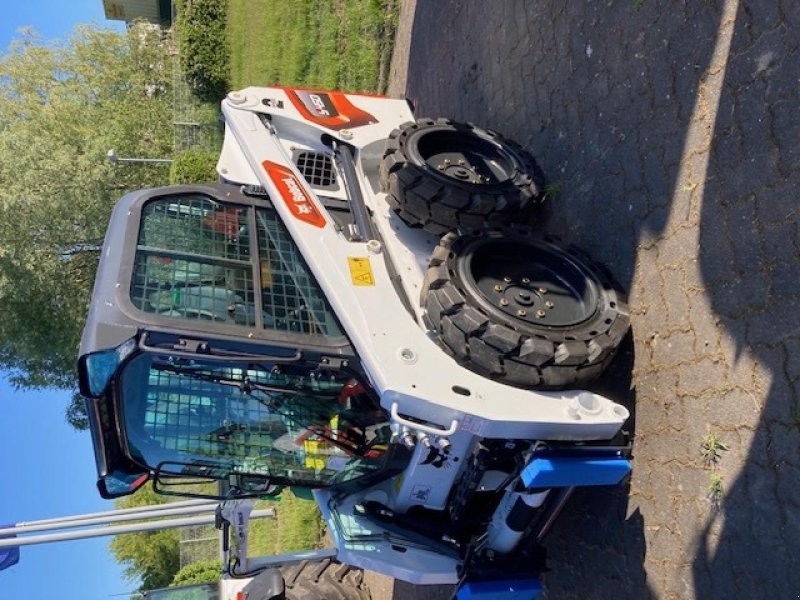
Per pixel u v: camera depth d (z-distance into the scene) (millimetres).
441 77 5344
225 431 2633
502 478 2854
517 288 2932
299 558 4309
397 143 3459
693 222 2859
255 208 3182
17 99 12430
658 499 2859
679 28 3080
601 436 2701
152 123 12367
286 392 2598
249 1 10664
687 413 2770
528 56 4195
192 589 4805
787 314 2447
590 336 2730
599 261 3293
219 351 2457
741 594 2500
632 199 3191
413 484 2916
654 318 2979
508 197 3355
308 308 2746
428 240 3361
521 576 3008
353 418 2725
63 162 11023
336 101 4074
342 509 3035
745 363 2568
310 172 3701
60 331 12320
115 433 2438
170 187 3076
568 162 3658
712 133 2838
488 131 3775
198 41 11453
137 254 2705
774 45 2633
